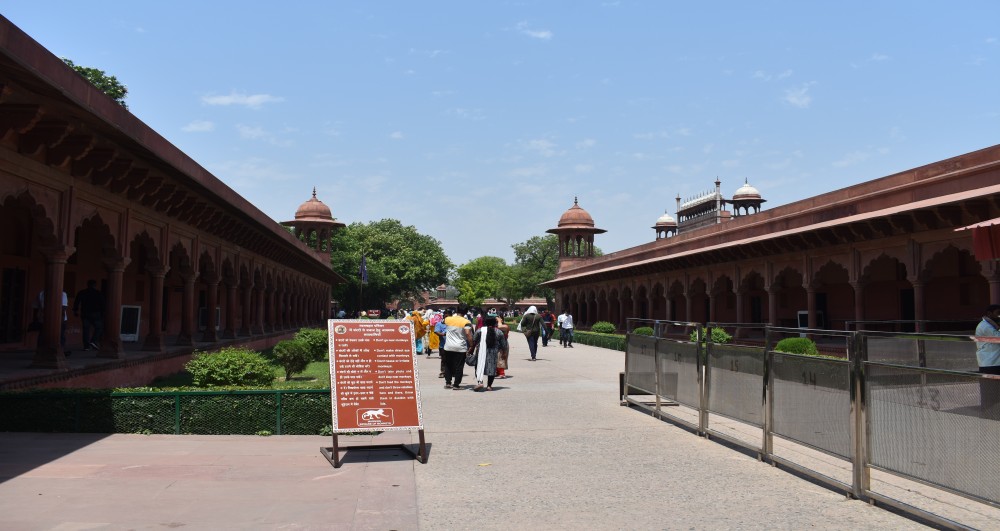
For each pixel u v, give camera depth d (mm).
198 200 14750
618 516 5066
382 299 68188
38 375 9281
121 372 12000
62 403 8234
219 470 6340
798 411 6453
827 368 6004
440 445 7785
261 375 9695
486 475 6328
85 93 8164
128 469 6289
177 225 14914
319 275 40688
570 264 52469
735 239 25188
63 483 5707
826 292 25297
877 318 22625
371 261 63750
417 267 67062
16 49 6641
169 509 4996
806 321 21438
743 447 7703
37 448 7203
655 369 9992
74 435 8047
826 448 6000
